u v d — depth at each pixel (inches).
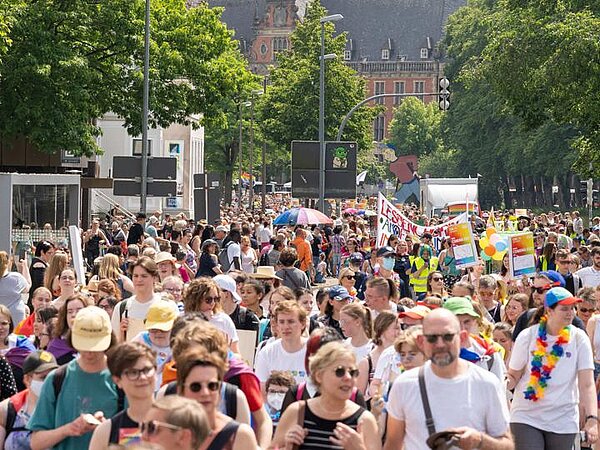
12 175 2106.3
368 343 863.1
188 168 5831.7
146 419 463.8
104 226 3029.0
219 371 555.5
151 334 746.2
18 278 1186.0
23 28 3075.8
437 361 592.1
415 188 6097.4
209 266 1749.5
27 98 3129.9
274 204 7170.3
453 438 573.3
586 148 3358.8
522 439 814.5
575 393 816.9
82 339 624.7
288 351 797.9
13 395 727.7
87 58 3257.9
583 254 2119.8
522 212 5068.9
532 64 3110.2
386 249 1494.8
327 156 3137.3
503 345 989.2
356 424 596.4
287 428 598.9
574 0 3253.0
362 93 6373.0
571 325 821.2
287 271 1492.4
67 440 624.7
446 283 1881.2
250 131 6540.4
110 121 5064.0
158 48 3383.4
